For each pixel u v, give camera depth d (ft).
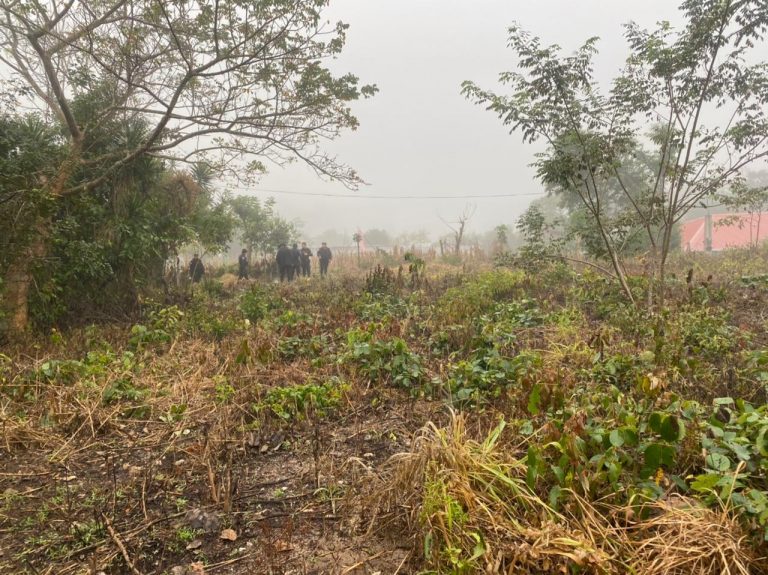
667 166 23.06
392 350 15.99
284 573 7.49
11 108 27.22
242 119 30.63
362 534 8.48
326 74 30.48
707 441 8.39
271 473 10.69
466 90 23.49
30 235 22.52
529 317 22.76
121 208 30.66
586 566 6.61
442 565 7.11
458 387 14.03
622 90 21.91
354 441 12.04
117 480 10.47
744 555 6.54
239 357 16.20
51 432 12.53
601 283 27.84
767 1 18.10
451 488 7.84
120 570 7.82
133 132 31.53
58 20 24.75
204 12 26.21
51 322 25.67
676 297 24.72
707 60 20.21
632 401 10.94
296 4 26.48
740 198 24.13
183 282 37.93
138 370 16.53
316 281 46.26
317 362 16.60
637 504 7.59
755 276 28.35
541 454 8.68
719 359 15.26
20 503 9.66
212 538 8.52
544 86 22.02
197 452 11.45
